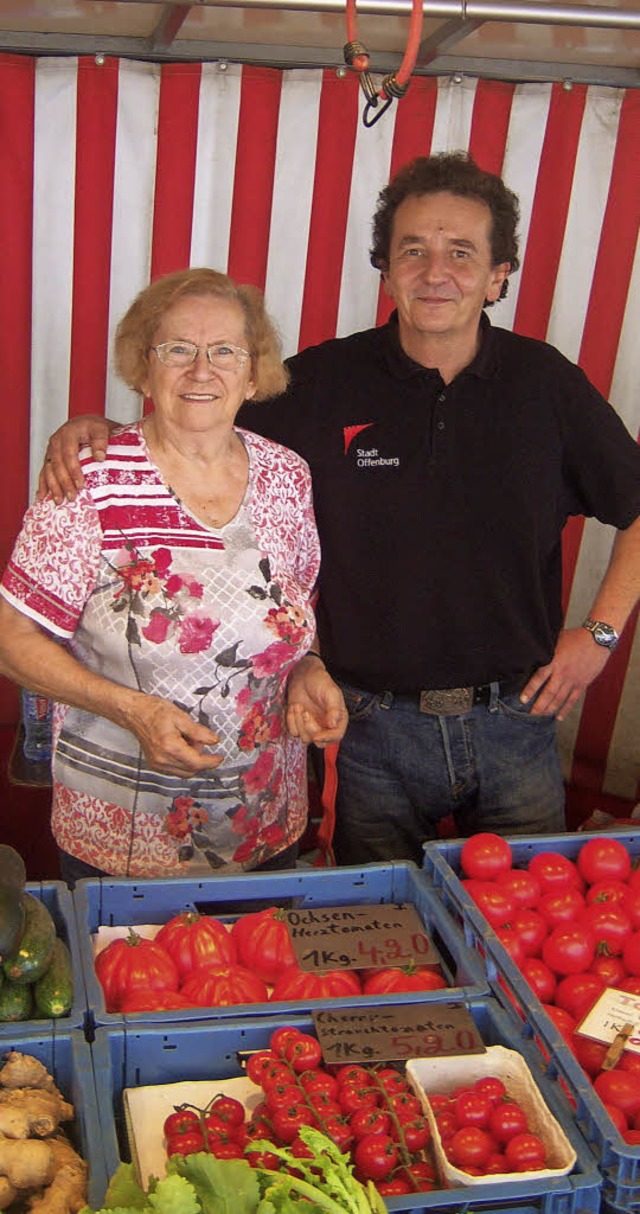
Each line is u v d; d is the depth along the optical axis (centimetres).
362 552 265
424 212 248
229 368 222
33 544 225
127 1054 177
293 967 202
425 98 327
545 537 269
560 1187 153
